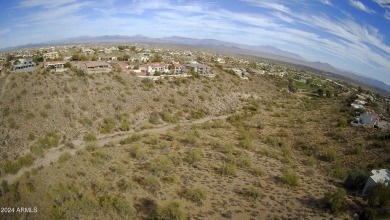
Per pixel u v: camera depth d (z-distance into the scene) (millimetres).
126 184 33375
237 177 38625
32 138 46906
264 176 39719
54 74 68562
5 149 42281
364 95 148875
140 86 79250
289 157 48531
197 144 51750
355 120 77062
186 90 87188
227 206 30922
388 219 29797
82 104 61844
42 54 128500
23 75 65562
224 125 68438
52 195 29953
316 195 34969
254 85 117500
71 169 37344
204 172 39406
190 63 118125
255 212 30109
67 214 26750
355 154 50969
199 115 75875
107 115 62562
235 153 47812
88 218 26812
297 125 72500
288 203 32562
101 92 69000
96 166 38875
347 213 30844
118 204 28656
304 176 41031
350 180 37875
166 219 26828
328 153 50188
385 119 84250
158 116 69062
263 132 65438
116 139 54031
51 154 43844
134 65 99312
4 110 52031
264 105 98500
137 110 68188
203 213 29281
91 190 32062
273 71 187750
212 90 94188
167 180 35844
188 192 32406
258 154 49375
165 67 102500
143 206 29797
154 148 48094
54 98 59844
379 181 34156
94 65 82812
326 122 76625
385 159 47031
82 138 52094
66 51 151250
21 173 36531
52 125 52281
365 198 33500
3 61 96250
